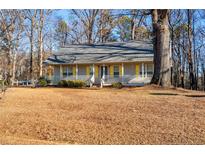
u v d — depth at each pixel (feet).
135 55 98.68
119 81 97.76
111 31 154.20
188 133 28.37
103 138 27.76
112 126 30.99
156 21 67.87
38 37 132.87
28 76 181.88
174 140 26.89
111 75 99.96
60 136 28.48
